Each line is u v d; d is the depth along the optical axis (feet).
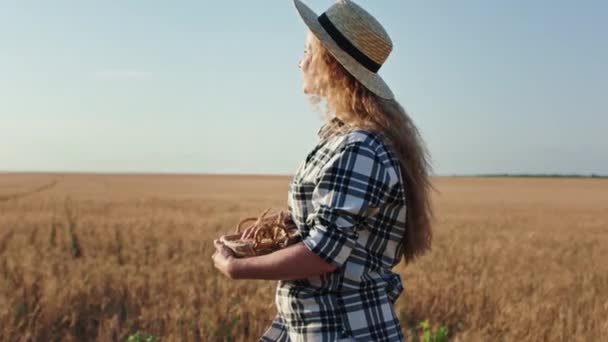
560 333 24.04
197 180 403.13
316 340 7.99
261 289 27.40
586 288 35.19
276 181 398.62
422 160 8.41
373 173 7.86
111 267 35.73
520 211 138.82
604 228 92.68
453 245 57.72
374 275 8.18
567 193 258.57
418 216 8.33
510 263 48.24
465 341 23.24
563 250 61.62
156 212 105.40
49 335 23.91
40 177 410.72
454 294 29.30
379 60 8.44
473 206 160.35
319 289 8.00
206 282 30.60
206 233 65.82
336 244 7.66
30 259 36.60
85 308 26.66
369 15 8.52
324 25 8.43
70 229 57.41
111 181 352.69
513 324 25.25
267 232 8.33
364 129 8.09
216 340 23.48
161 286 30.73
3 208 111.34
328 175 7.87
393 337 8.18
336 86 8.39
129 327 23.75
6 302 25.25
